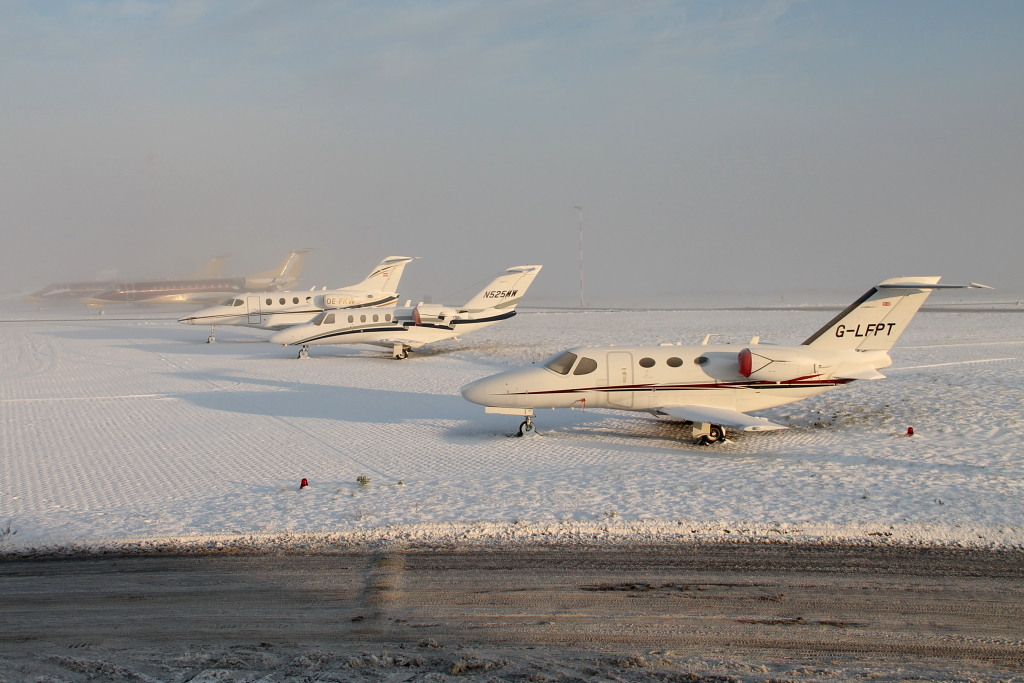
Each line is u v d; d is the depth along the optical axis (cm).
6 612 1054
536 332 5606
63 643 941
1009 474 1620
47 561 1255
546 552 1249
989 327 5375
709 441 2052
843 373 2108
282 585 1137
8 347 5172
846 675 795
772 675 786
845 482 1595
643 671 798
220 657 865
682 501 1486
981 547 1230
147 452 2033
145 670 818
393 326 4150
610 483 1630
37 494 1648
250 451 2027
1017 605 1023
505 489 1599
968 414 2267
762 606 1028
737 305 11394
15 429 2373
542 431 2245
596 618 996
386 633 957
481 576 1156
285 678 778
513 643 916
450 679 766
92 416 2583
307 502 1541
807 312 8169
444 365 3850
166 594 1111
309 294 5494
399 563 1216
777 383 2109
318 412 2602
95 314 10131
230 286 12144
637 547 1261
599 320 7144
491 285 4316
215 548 1300
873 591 1073
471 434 2214
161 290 11644
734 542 1273
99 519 1460
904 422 2209
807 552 1224
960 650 888
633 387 2117
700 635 935
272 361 4138
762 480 1630
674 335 5125
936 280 2042
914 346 4166
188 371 3766
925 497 1473
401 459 1911
